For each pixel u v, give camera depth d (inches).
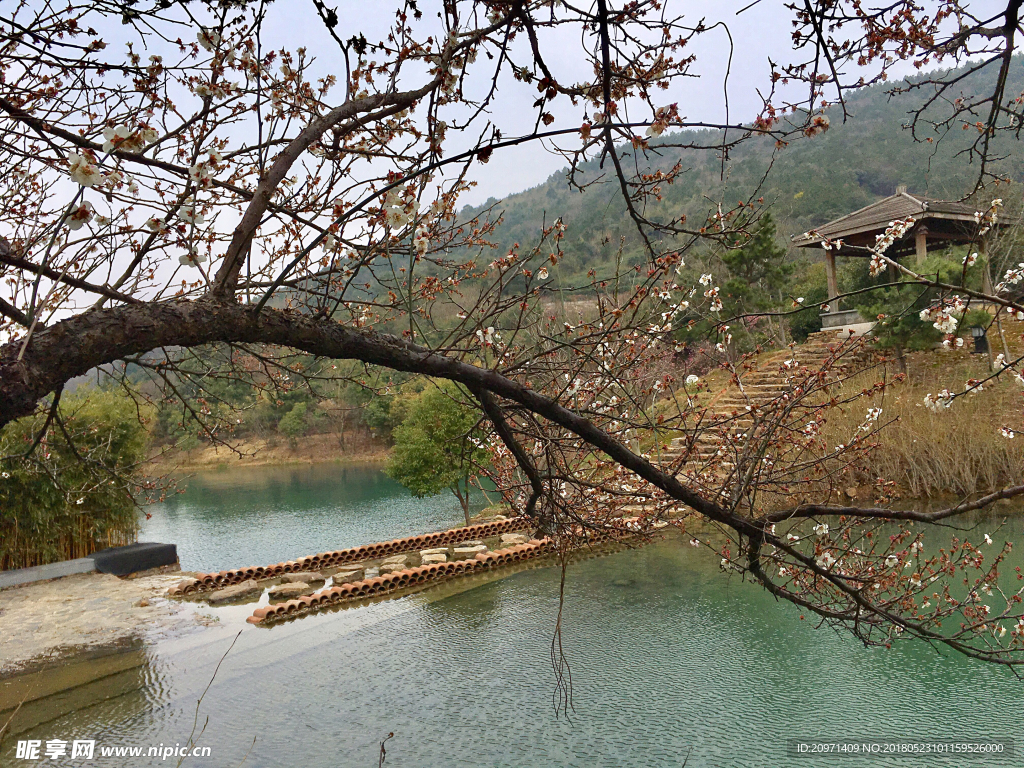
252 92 103.0
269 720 220.2
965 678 221.5
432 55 83.2
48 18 101.3
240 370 127.5
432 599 352.2
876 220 645.9
